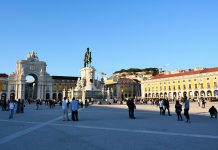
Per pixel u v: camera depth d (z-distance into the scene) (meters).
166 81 75.31
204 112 19.11
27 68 81.31
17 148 5.86
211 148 5.76
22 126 10.26
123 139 6.98
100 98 40.53
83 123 11.25
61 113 18.67
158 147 5.90
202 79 65.25
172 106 31.36
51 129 9.23
